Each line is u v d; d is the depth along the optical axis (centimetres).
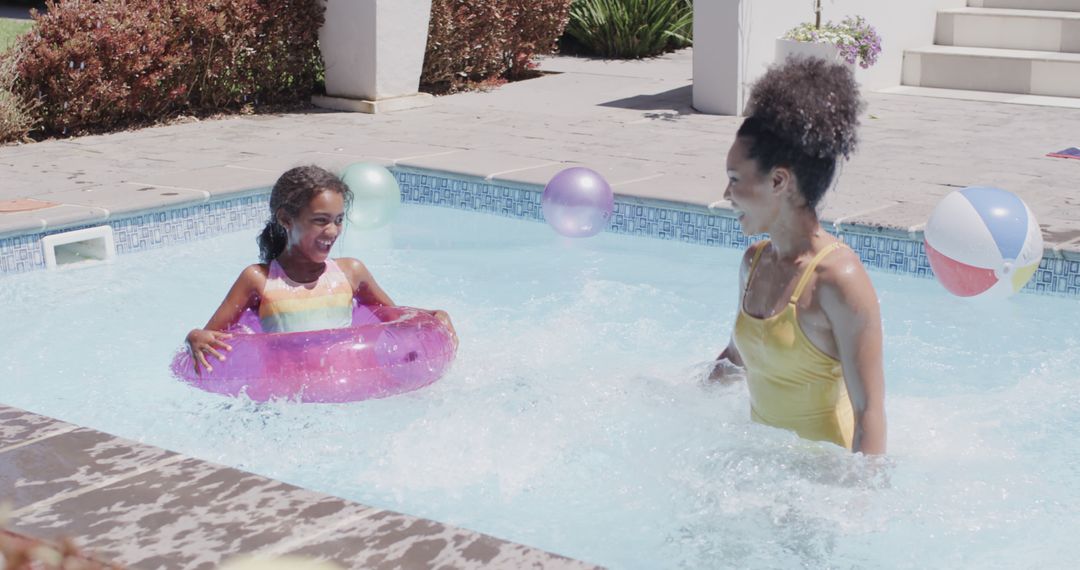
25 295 544
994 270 466
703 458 301
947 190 639
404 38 1003
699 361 431
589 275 571
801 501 276
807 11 986
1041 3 1107
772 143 262
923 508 283
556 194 626
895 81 1091
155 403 401
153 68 915
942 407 377
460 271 580
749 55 927
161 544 188
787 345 276
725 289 545
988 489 301
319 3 1009
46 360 454
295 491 208
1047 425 362
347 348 388
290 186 407
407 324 408
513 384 397
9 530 184
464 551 185
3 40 1338
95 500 204
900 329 482
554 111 973
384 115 973
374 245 635
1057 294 520
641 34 1329
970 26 1109
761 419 303
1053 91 1016
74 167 739
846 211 588
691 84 1114
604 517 294
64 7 871
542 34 1205
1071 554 268
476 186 705
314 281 424
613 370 409
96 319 510
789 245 275
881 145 786
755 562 263
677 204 624
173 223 641
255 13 970
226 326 411
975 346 459
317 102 1023
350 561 181
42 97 860
